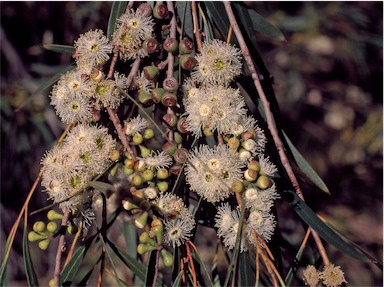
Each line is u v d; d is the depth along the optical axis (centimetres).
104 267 26
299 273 32
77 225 25
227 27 28
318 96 65
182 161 23
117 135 25
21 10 51
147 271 24
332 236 25
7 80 52
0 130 52
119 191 25
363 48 61
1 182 54
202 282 26
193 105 23
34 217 54
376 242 62
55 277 24
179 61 25
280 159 27
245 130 23
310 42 60
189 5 28
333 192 64
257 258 22
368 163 65
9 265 55
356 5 60
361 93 65
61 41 52
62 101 24
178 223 23
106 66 25
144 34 25
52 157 23
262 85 28
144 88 25
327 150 66
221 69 24
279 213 52
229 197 25
